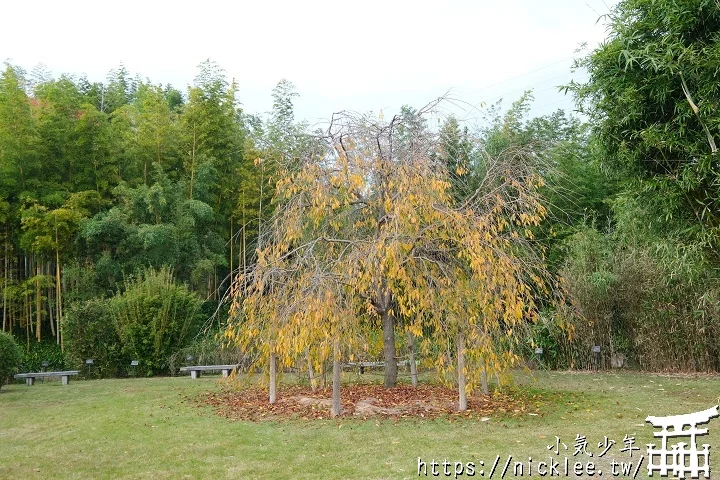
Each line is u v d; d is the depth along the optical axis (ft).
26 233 43.21
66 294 44.86
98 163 46.80
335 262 19.31
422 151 19.97
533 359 29.71
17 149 43.09
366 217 22.33
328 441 15.96
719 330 29.25
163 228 43.83
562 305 22.36
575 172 41.24
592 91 19.21
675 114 17.13
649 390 24.56
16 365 31.32
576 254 34.63
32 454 15.99
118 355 37.65
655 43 16.57
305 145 21.66
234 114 52.13
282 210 21.75
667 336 31.09
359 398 22.20
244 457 14.67
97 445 16.78
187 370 35.35
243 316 21.91
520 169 21.74
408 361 28.50
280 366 23.41
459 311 18.74
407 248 18.48
